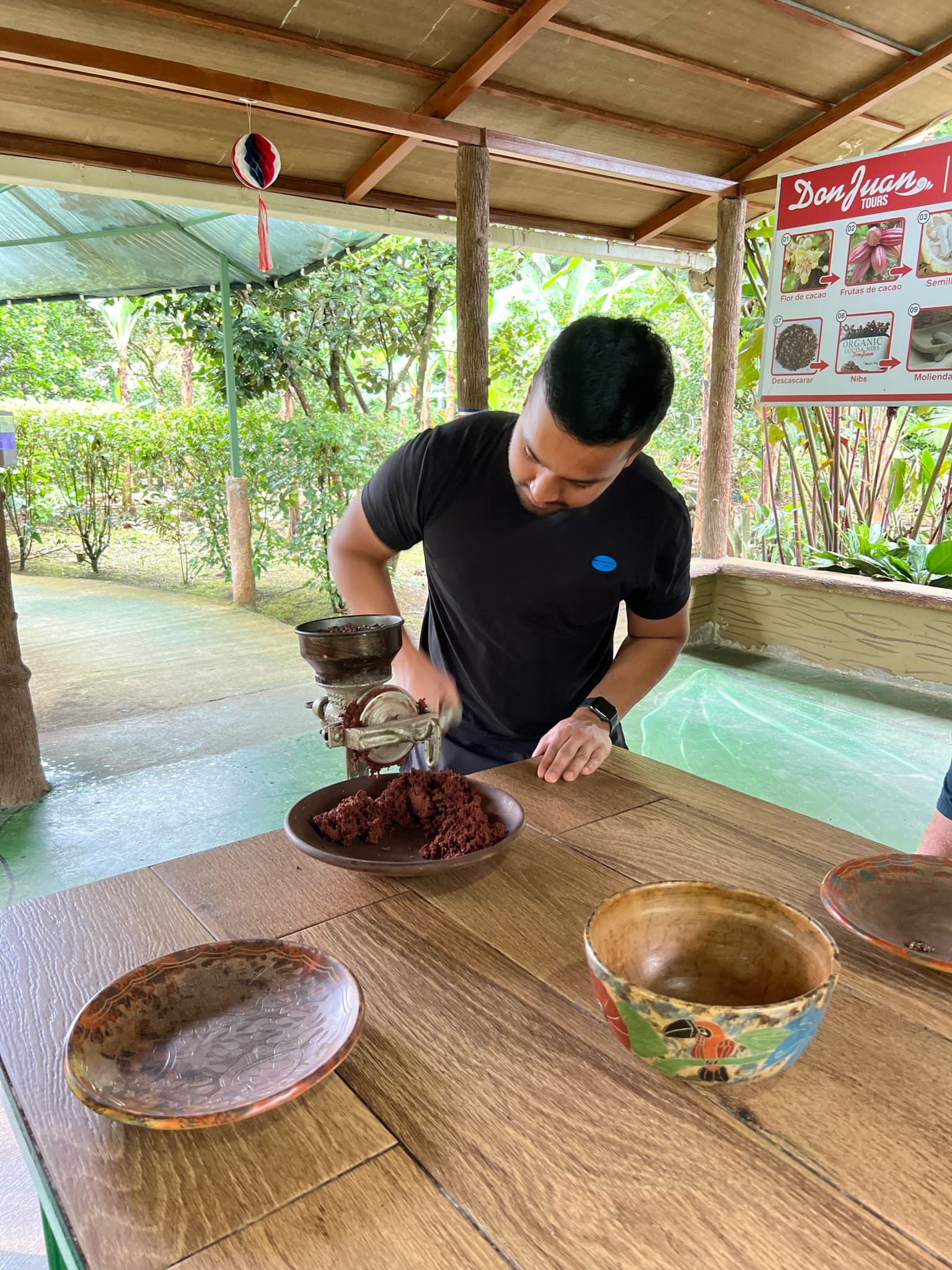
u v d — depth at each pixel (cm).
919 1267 58
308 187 480
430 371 977
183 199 454
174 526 835
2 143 409
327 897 108
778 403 504
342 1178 66
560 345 113
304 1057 77
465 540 171
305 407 806
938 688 475
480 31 368
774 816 131
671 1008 66
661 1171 66
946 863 107
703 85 434
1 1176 169
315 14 344
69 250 636
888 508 616
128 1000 81
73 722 419
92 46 331
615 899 82
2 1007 86
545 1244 60
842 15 394
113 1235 61
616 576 171
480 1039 81
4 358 1093
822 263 471
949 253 426
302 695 454
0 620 325
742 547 689
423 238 526
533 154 445
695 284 661
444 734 191
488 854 106
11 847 301
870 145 538
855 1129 70
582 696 191
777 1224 62
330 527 688
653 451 938
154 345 1309
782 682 499
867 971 92
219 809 329
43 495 841
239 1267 58
